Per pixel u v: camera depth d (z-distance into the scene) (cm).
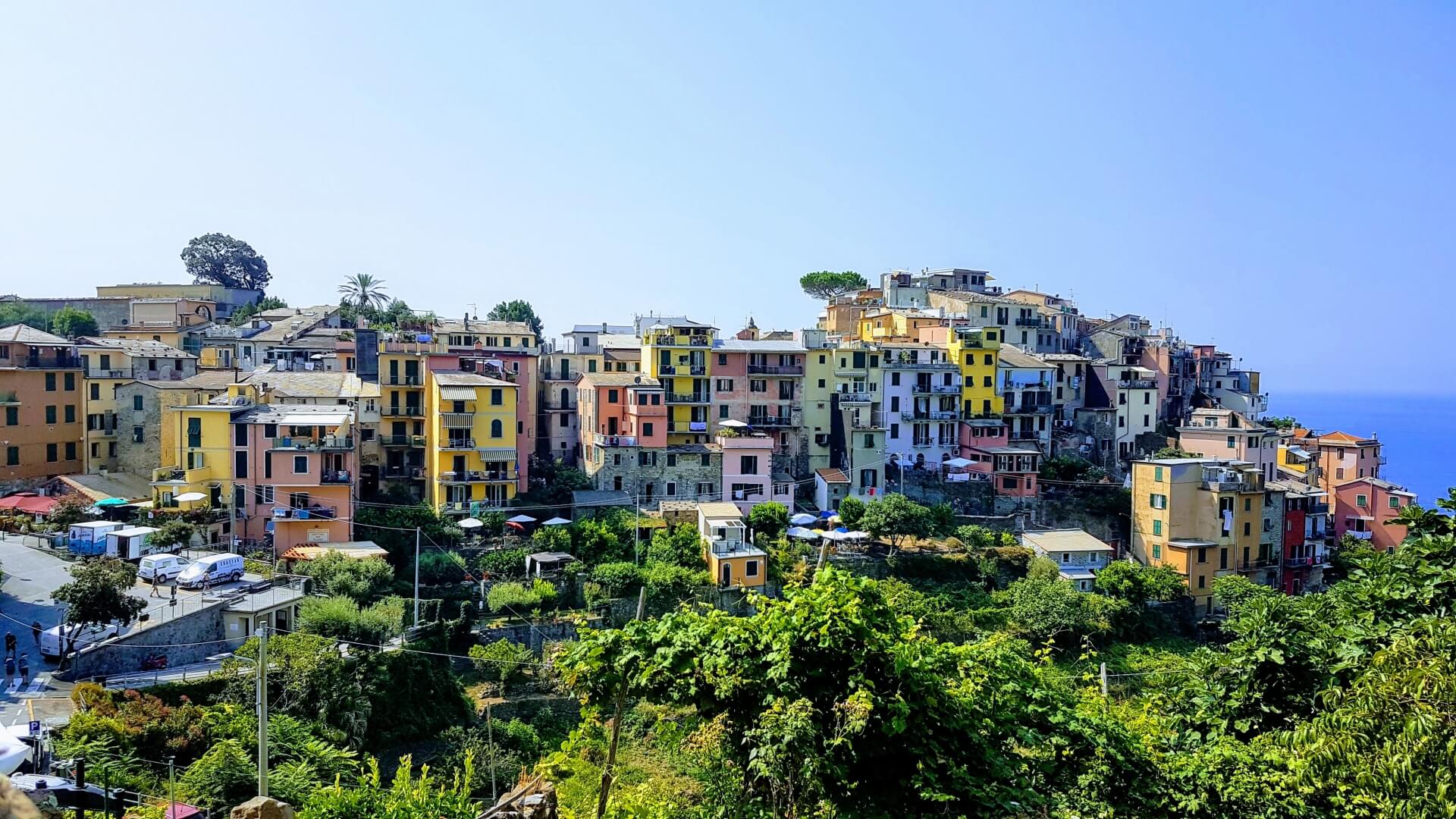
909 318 11144
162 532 6244
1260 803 1886
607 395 8688
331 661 4666
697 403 9300
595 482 8475
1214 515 8350
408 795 2420
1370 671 2123
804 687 1675
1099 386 11112
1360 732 1925
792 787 1652
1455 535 2891
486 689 5734
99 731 3572
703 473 8650
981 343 10331
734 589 7019
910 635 1889
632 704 2389
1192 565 8188
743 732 1709
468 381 7919
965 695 1839
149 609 5084
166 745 3738
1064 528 9281
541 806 2077
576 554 7244
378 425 8175
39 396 7612
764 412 9600
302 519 6788
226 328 11412
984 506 9450
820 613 1708
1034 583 7450
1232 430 10281
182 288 13288
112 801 3083
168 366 9169
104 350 8488
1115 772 1911
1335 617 2914
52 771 3225
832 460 9656
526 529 7669
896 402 9831
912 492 9406
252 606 5219
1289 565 8756
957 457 10006
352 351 9669
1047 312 12512
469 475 7738
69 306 11875
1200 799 1895
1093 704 2511
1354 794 1842
